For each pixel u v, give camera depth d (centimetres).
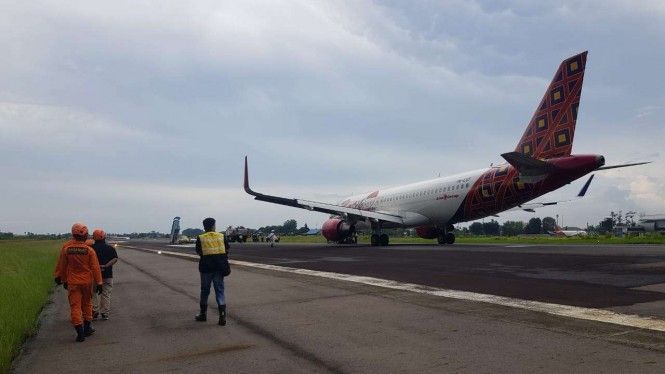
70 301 860
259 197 3772
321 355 692
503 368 590
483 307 990
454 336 762
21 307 1181
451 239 4116
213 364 672
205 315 991
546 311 914
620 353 625
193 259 3225
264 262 2492
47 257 3403
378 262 2172
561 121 2875
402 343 736
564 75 2873
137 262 3055
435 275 1566
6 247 5300
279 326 902
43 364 709
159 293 1477
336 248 3844
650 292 1080
